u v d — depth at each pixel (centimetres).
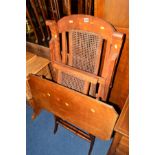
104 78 123
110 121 108
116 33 101
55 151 177
